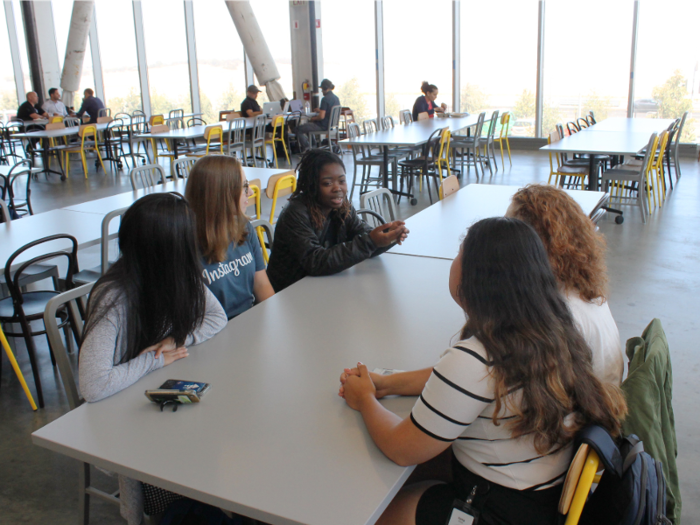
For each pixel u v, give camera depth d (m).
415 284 1.94
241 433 1.14
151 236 1.32
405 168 6.37
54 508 1.89
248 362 1.42
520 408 0.98
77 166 8.94
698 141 7.81
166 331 1.41
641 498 0.93
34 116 9.62
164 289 1.36
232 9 9.45
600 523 0.99
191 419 1.19
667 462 1.25
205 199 1.75
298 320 1.67
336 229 2.27
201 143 9.44
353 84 10.05
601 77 8.25
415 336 1.54
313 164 2.10
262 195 4.23
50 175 8.12
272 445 1.10
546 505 1.03
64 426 1.18
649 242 4.34
